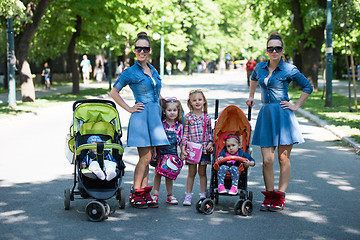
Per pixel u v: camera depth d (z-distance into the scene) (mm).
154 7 31500
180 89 33031
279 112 6496
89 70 44562
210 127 6719
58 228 5691
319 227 5766
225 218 6133
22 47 22984
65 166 9227
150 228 5711
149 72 6586
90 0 26250
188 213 6352
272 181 6512
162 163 6613
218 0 67250
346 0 21359
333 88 32781
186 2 60094
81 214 6270
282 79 6473
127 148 11188
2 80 43000
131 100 25000
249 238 5367
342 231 5617
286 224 5879
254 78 6867
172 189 7547
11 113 17797
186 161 6598
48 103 22531
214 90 31672
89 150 6320
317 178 8375
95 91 31547
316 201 6941
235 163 6297
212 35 63562
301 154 10570
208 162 6699
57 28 27734
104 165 6180
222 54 69312
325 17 24344
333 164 9531
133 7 27297
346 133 12641
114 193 6098
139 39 6496
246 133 6746
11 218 6070
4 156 10211
